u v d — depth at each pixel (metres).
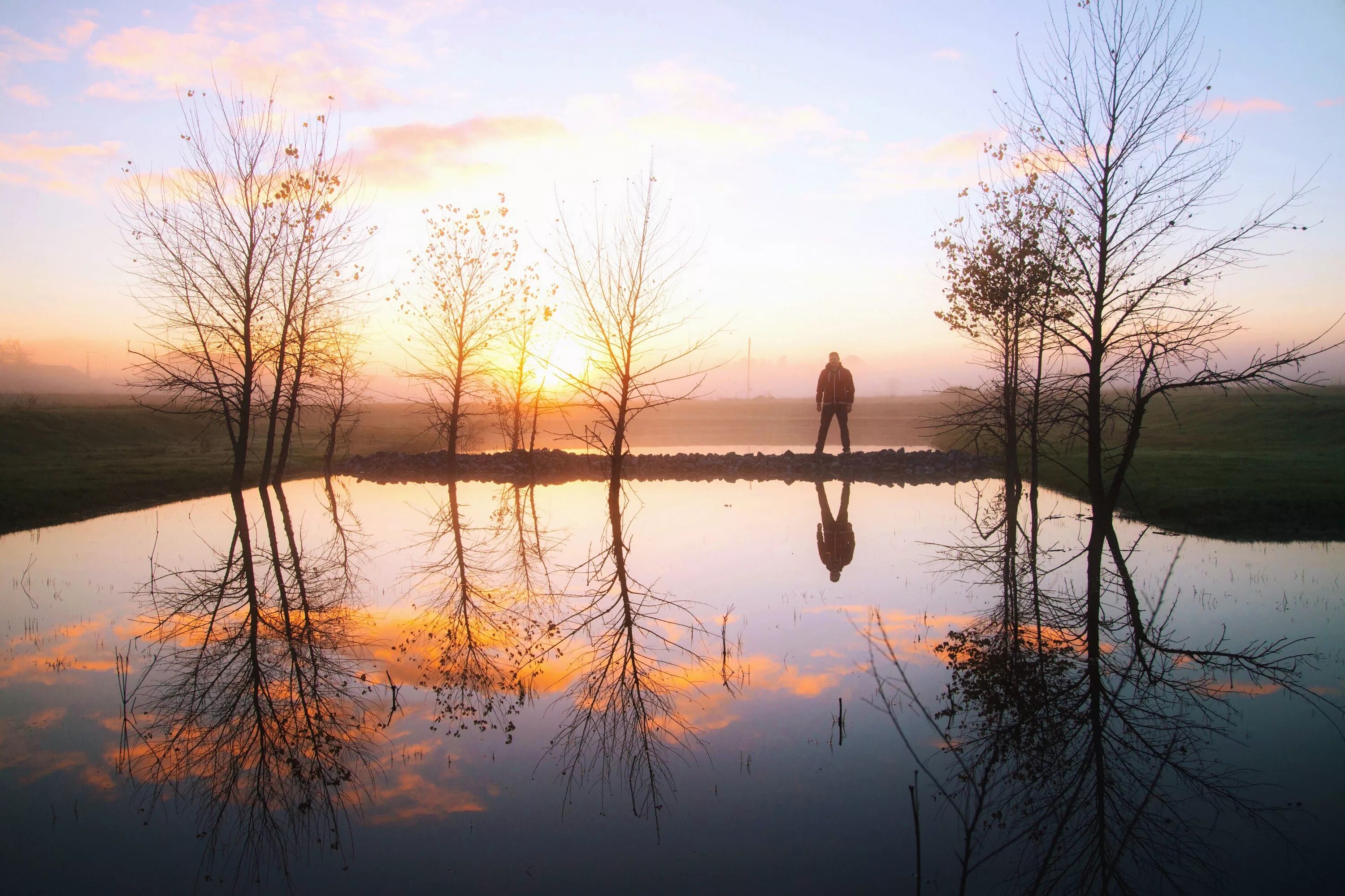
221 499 21.27
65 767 6.00
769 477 25.45
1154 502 15.83
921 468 25.81
